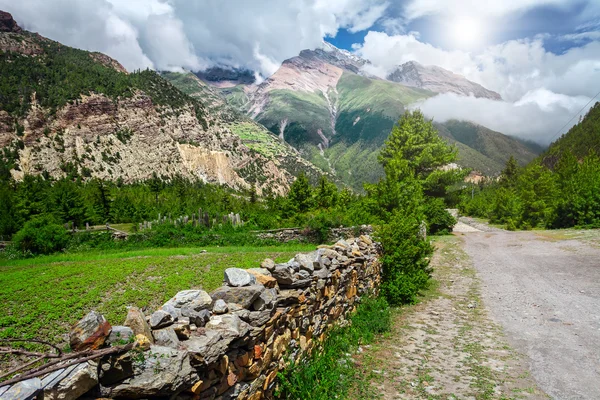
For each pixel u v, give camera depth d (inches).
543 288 448.1
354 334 286.2
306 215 947.3
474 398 194.9
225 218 997.2
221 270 491.5
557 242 848.3
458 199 1481.3
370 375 222.4
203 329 134.8
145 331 111.6
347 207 1181.7
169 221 933.2
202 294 149.9
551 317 335.6
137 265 512.4
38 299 365.1
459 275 567.2
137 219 1834.4
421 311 376.5
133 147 6855.3
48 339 273.0
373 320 316.5
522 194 1439.5
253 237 816.9
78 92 6958.7
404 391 203.8
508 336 293.7
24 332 283.9
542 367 232.1
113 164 6186.0
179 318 133.8
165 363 105.3
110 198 1980.8
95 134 6555.1
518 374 223.8
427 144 1339.8
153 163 6776.6
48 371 81.7
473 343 280.4
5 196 1382.9
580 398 192.2
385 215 772.0
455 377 221.5
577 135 4101.9
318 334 240.5
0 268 528.7
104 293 390.3
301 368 202.1
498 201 1758.1
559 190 1454.2
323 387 192.7
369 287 378.6
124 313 332.5
